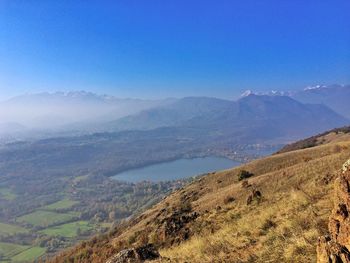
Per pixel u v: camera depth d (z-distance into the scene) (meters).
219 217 20.20
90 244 64.81
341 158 27.61
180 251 12.79
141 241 27.95
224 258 9.99
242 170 57.59
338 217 6.54
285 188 24.03
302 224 9.68
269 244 9.62
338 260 5.92
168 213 46.38
